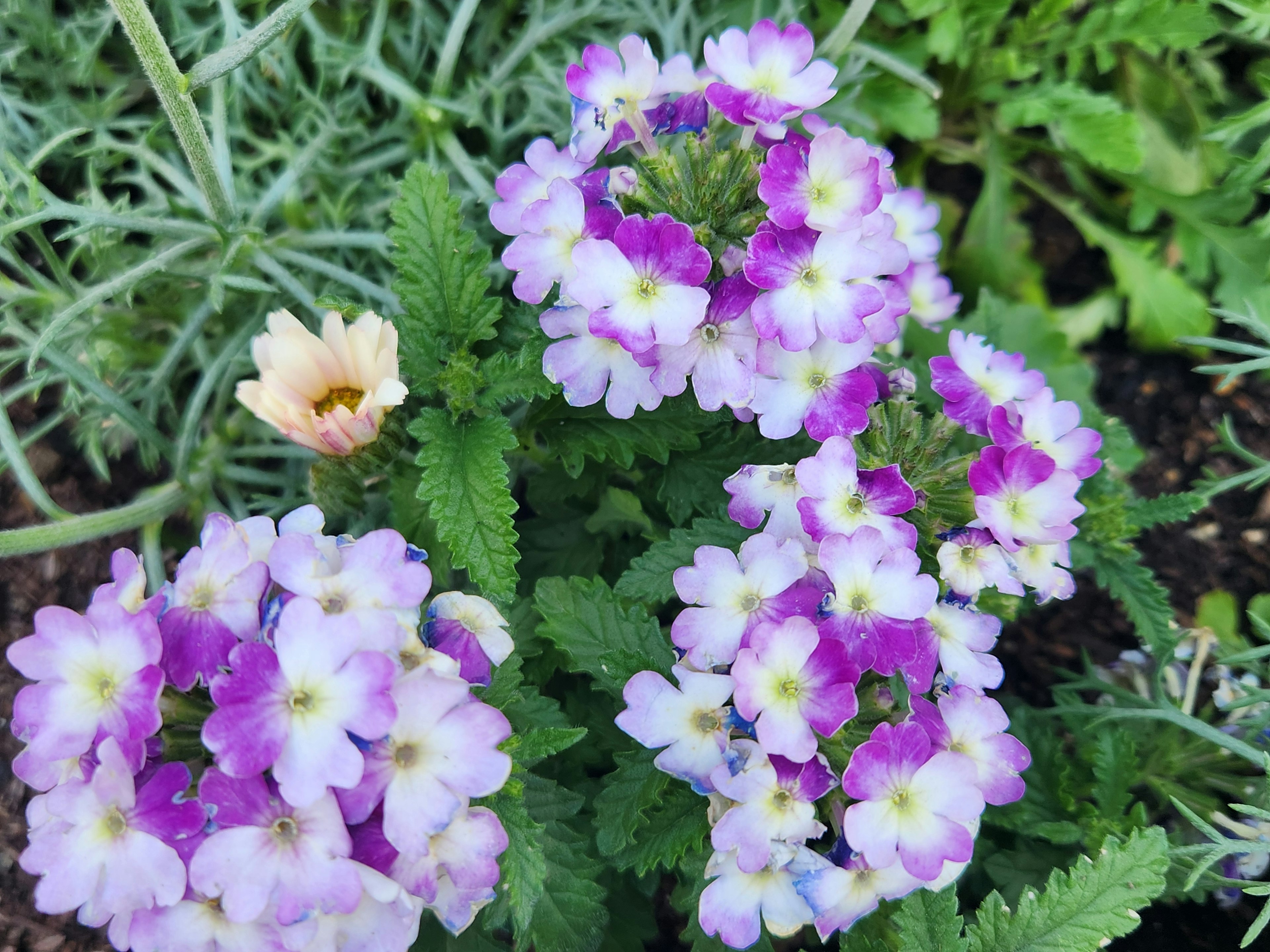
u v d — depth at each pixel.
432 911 0.12
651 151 0.12
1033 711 0.15
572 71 0.12
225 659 0.09
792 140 0.12
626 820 0.11
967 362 0.13
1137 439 0.20
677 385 0.12
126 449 0.17
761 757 0.10
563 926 0.12
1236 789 0.15
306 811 0.09
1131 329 0.20
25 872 0.14
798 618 0.10
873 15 0.20
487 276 0.13
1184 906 0.15
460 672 0.10
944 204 0.21
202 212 0.16
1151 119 0.21
